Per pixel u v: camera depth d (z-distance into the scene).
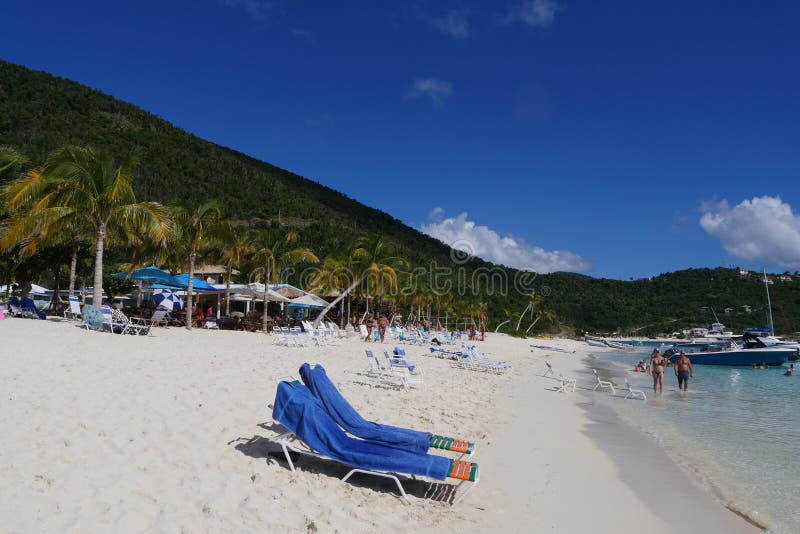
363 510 4.62
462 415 9.30
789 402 14.91
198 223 22.41
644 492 6.26
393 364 12.70
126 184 17.53
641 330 105.38
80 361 9.86
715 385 19.97
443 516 4.77
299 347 18.17
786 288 95.25
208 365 11.09
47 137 76.50
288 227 79.38
